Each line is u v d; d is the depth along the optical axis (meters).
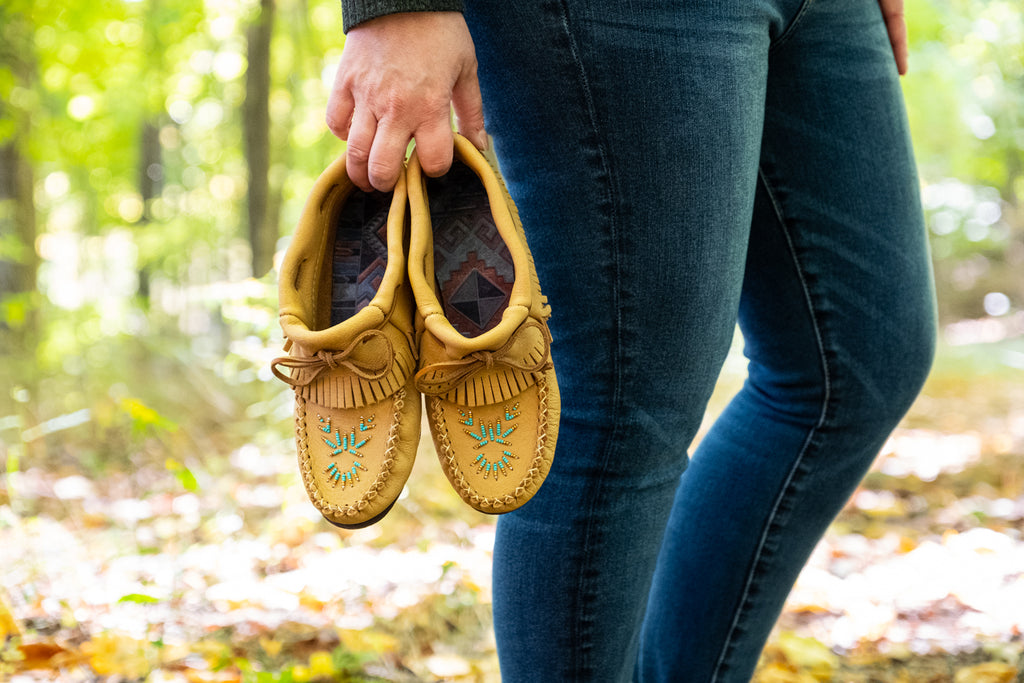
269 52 7.32
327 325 0.98
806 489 1.09
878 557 2.38
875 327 1.04
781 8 0.97
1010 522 2.68
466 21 0.91
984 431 4.22
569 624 0.92
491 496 0.84
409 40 0.83
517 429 0.86
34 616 1.72
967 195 10.50
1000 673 1.56
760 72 0.93
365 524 0.86
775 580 1.12
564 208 0.88
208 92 9.74
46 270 7.45
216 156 11.99
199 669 1.53
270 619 1.83
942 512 2.82
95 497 2.78
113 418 3.30
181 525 2.57
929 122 9.48
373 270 0.96
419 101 0.83
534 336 0.85
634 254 0.87
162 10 7.41
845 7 1.04
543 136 0.88
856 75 1.05
